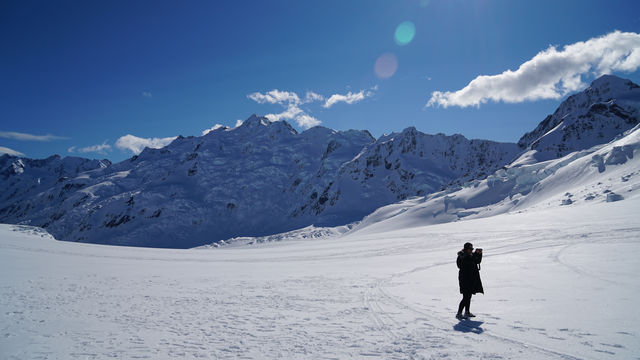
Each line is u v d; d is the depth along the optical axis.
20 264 28.98
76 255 42.56
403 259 28.41
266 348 8.15
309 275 21.89
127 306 13.51
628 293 11.00
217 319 11.15
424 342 8.05
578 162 120.62
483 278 15.63
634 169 84.31
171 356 7.76
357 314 11.14
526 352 7.06
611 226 33.62
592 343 7.26
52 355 7.93
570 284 12.98
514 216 65.75
